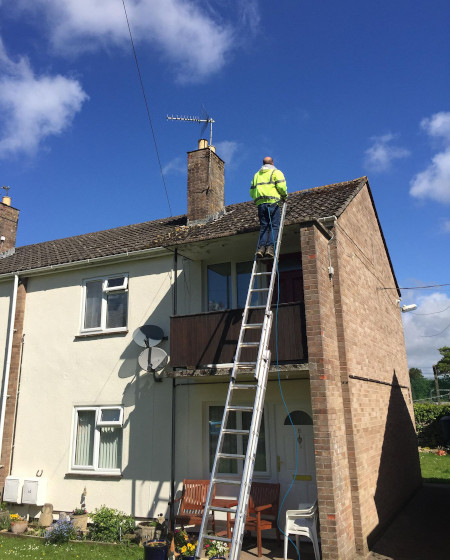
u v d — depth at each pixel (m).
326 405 7.44
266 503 8.72
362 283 10.76
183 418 10.03
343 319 8.66
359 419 8.77
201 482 9.28
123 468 10.34
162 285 11.17
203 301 10.68
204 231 10.91
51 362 11.93
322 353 7.66
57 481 10.96
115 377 11.02
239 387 6.30
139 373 10.75
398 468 11.71
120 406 10.79
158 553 7.11
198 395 10.02
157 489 9.87
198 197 12.70
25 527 9.86
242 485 5.23
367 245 11.77
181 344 9.14
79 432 11.22
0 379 12.45
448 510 11.30
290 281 10.09
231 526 8.52
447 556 7.67
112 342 11.30
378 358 11.28
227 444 9.70
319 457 7.27
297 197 11.55
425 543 8.46
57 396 11.59
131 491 10.10
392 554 7.83
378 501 9.28
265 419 9.48
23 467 11.48
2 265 14.59
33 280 12.90
